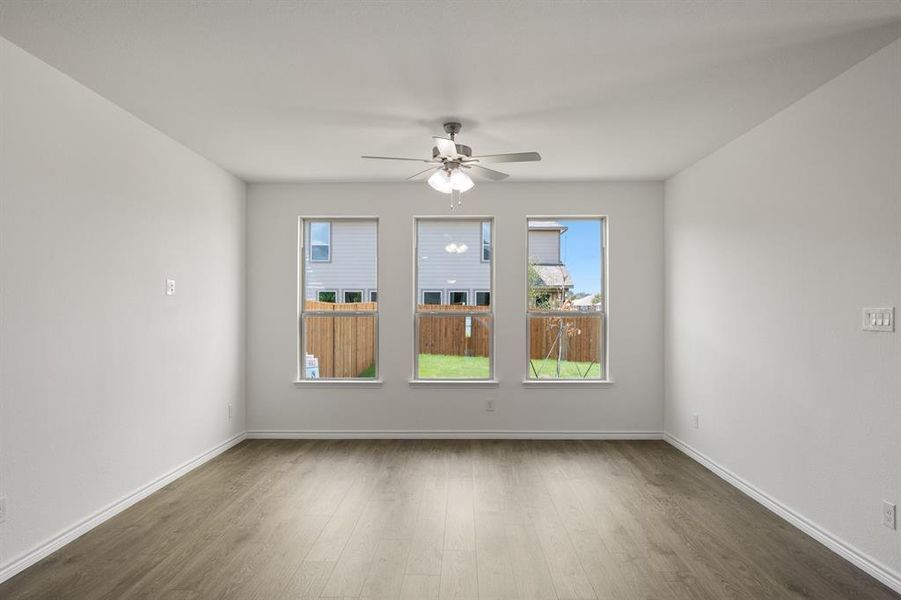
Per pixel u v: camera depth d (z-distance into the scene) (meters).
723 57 2.92
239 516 3.58
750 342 4.01
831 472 3.13
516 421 5.72
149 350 4.00
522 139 4.31
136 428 3.84
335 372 5.85
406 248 5.77
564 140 4.34
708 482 4.31
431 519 3.53
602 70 3.10
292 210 5.80
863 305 2.89
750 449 4.00
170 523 3.46
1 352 2.71
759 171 3.91
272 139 4.33
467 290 5.86
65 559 2.95
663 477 4.43
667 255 5.61
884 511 2.73
